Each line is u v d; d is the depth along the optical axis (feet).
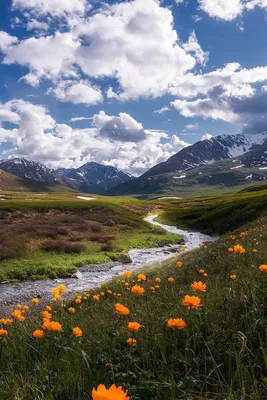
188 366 10.17
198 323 12.44
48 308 21.40
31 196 374.63
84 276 81.20
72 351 12.30
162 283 28.53
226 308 13.02
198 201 386.11
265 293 13.48
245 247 32.17
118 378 9.64
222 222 171.63
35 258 91.91
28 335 15.44
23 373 11.39
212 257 35.58
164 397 8.19
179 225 202.80
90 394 8.49
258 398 7.30
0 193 424.05
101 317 19.02
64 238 121.90
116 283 41.63
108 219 170.91
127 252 112.68
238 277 18.51
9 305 57.00
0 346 13.47
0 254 89.30
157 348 11.31
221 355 10.37
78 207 194.49
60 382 9.93
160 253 112.27
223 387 8.69
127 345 12.05
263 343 10.00
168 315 13.94
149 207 313.32
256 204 168.76
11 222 148.05
